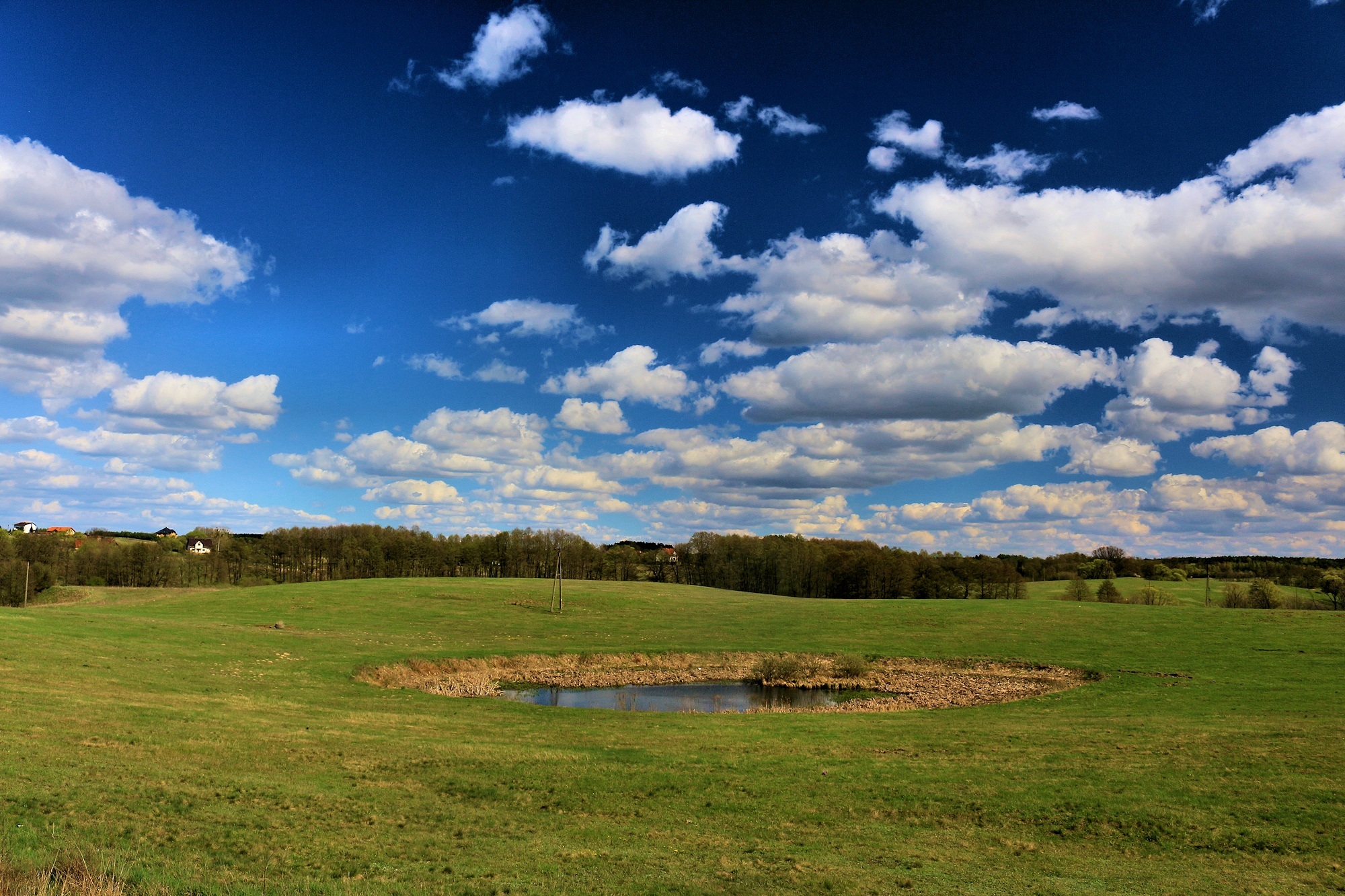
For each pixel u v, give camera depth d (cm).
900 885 1741
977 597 14475
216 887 1373
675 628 8231
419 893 1505
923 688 5656
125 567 13725
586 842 1997
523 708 4162
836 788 2591
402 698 4256
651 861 1847
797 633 7912
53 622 5359
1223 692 4647
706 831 2152
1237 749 3039
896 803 2438
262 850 1695
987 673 6103
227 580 15088
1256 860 1967
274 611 8675
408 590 10781
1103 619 8275
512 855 1838
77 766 2186
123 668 4094
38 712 2817
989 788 2575
